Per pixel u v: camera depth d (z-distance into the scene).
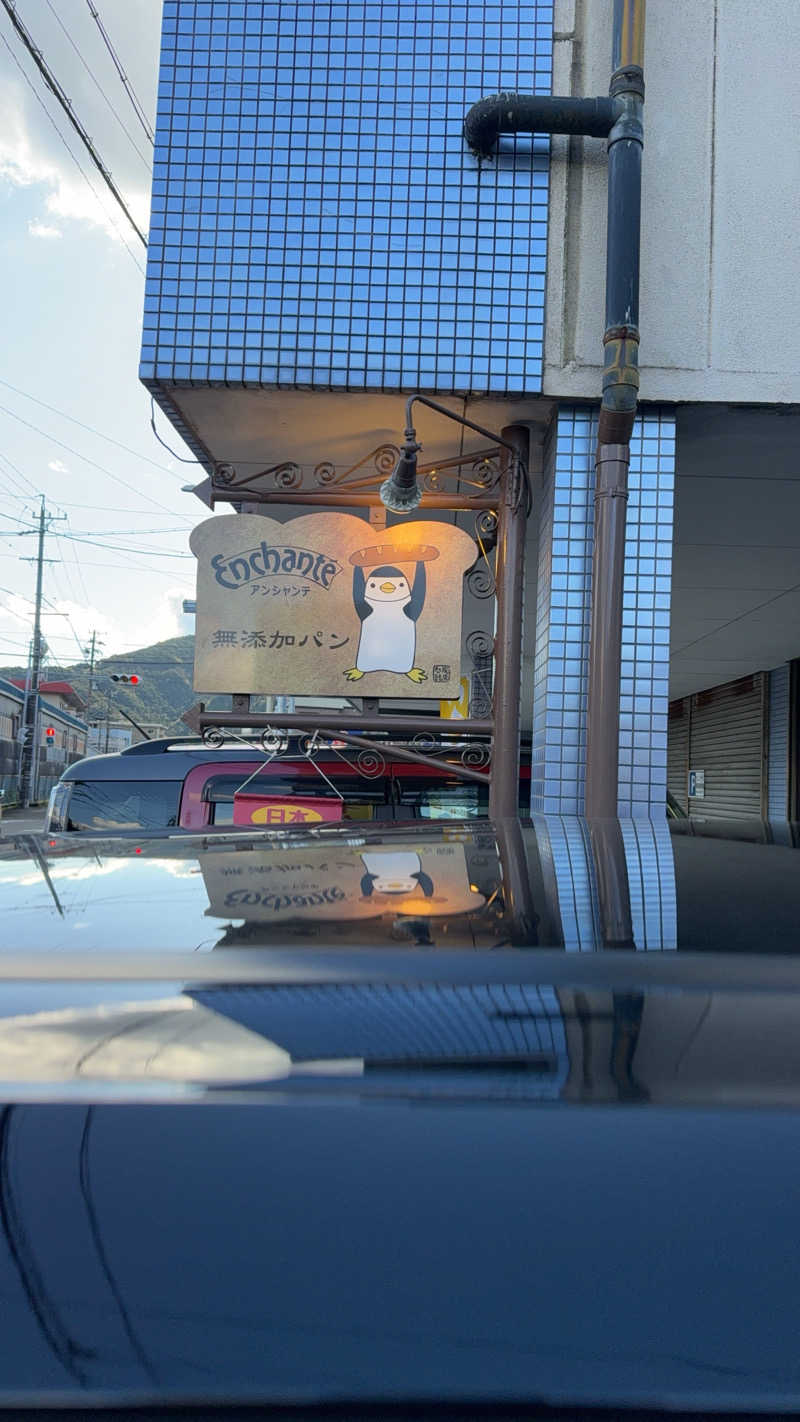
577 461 4.89
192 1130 0.58
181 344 4.81
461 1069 0.63
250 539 5.27
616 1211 0.55
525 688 10.48
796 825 1.90
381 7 4.88
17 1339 0.52
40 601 46.56
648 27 4.83
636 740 4.77
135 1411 0.50
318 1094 0.60
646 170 4.79
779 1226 0.54
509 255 4.80
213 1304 0.52
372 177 4.84
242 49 4.90
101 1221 0.54
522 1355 0.51
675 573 8.40
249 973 0.77
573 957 0.82
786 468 5.84
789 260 4.78
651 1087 0.62
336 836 1.60
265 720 5.20
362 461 5.42
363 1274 0.53
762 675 13.62
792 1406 0.50
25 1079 0.62
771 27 4.85
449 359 4.77
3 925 0.91
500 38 4.86
